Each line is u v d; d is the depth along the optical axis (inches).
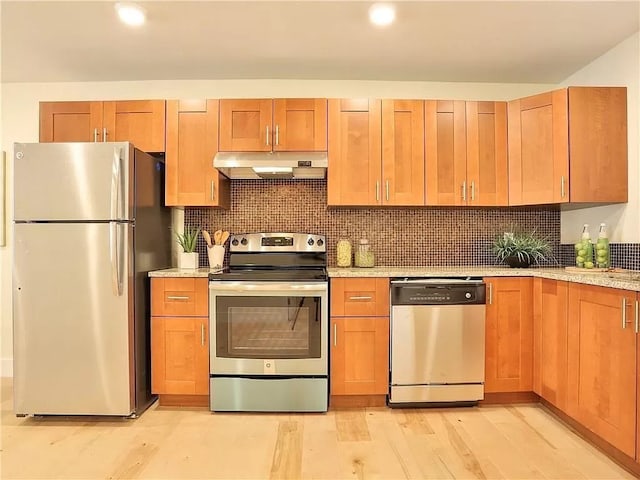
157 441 85.9
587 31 95.7
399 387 100.7
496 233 126.3
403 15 89.0
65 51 105.6
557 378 93.0
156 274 102.2
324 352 99.6
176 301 102.4
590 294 81.9
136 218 98.9
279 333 99.8
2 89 125.9
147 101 112.0
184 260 116.2
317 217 125.5
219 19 90.7
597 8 86.1
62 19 90.4
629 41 98.7
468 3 84.6
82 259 93.9
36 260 94.0
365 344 101.6
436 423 94.0
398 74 120.5
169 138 111.7
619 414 74.0
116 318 94.4
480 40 100.0
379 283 101.4
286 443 84.8
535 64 113.3
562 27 93.9
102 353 94.7
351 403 103.8
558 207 118.3
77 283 94.0
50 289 94.1
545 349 97.9
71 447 83.4
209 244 116.2
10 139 126.0
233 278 100.0
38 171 93.7
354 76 122.1
